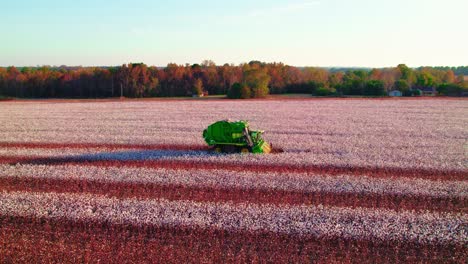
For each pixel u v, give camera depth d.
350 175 22.67
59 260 13.25
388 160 26.36
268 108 64.62
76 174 22.97
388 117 51.09
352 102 76.25
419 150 29.81
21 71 132.12
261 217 16.48
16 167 24.78
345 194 19.56
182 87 114.88
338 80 127.19
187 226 15.62
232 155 27.12
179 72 117.56
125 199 18.84
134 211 17.16
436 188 20.34
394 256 13.62
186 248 14.04
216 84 120.06
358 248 14.12
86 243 14.48
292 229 15.35
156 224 15.80
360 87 103.69
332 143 32.44
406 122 46.00
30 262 13.15
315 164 25.02
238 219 16.31
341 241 14.56
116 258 13.30
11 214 16.92
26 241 14.64
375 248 14.16
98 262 13.05
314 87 115.75
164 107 68.50
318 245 14.30
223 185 20.75
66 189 20.77
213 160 25.91
